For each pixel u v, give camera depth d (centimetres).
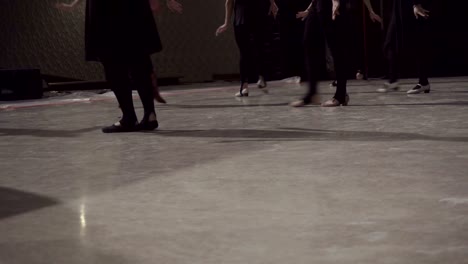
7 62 1035
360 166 235
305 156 263
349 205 176
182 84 1098
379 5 1023
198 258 135
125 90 382
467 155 248
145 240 150
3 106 668
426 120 375
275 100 604
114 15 372
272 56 1079
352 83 887
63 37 1077
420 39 596
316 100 505
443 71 1030
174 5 400
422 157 248
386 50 630
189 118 456
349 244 141
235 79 1193
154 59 1145
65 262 135
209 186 210
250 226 159
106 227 163
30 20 1051
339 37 482
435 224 153
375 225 155
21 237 155
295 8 1081
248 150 286
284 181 213
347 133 331
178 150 296
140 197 197
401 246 138
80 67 1094
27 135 390
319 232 151
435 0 1013
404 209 169
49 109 621
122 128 385
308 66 498
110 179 230
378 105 492
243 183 212
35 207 188
